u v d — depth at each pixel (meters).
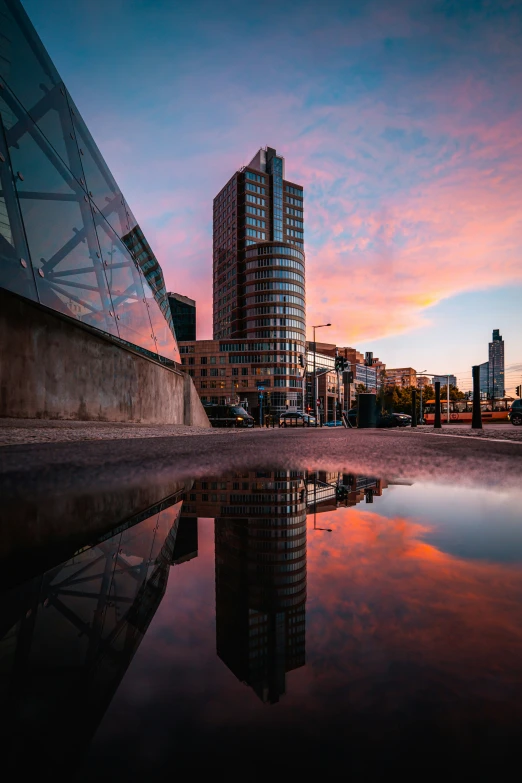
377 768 0.23
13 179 6.79
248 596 0.55
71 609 0.50
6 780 0.20
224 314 110.19
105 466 2.28
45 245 7.47
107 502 1.30
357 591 0.57
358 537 0.89
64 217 8.55
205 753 0.24
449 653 0.39
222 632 0.43
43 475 1.91
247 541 0.87
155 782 0.20
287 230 108.19
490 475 2.04
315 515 1.13
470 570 0.68
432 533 0.94
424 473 2.10
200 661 0.37
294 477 1.92
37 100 8.09
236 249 103.06
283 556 0.76
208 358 92.56
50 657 0.37
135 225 14.41
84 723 0.27
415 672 0.36
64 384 7.43
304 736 0.27
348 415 34.19
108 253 10.99
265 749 0.24
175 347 17.75
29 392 6.39
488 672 0.36
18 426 5.58
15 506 1.24
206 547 0.82
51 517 1.08
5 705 0.29
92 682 0.33
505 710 0.30
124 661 0.37
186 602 0.52
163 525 1.01
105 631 0.43
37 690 0.31
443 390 94.00
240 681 0.34
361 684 0.33
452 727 0.28
